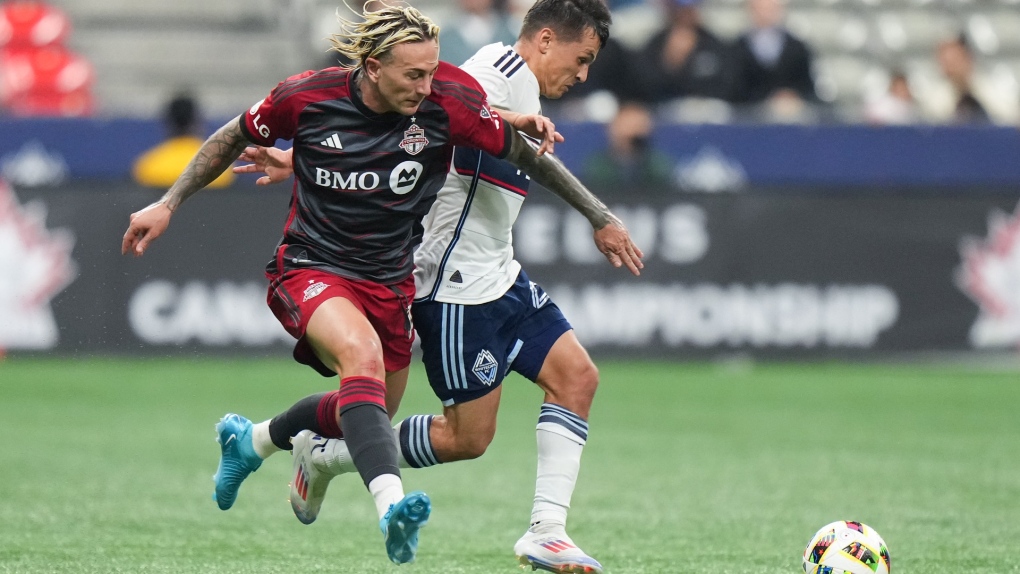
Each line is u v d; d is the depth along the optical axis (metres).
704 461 26.48
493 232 16.25
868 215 43.53
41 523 19.05
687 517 20.41
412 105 14.29
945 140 48.00
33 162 46.88
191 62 63.84
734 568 16.55
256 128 14.99
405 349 15.95
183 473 24.22
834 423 32.34
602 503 21.69
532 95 16.34
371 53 14.03
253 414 32.06
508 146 15.25
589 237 42.34
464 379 16.25
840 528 15.03
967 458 27.17
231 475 17.34
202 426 30.47
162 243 41.22
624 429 31.03
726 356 43.25
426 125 14.80
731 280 43.12
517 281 16.52
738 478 24.44
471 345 16.19
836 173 47.78
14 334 41.31
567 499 15.91
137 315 41.16
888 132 47.84
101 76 62.50
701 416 33.34
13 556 16.59
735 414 33.78
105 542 17.72
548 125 14.98
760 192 43.19
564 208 42.19
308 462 16.70
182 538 18.14
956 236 43.84
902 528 19.52
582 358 16.34
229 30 65.88
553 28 16.39
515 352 16.41
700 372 42.00
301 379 38.78
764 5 52.09
